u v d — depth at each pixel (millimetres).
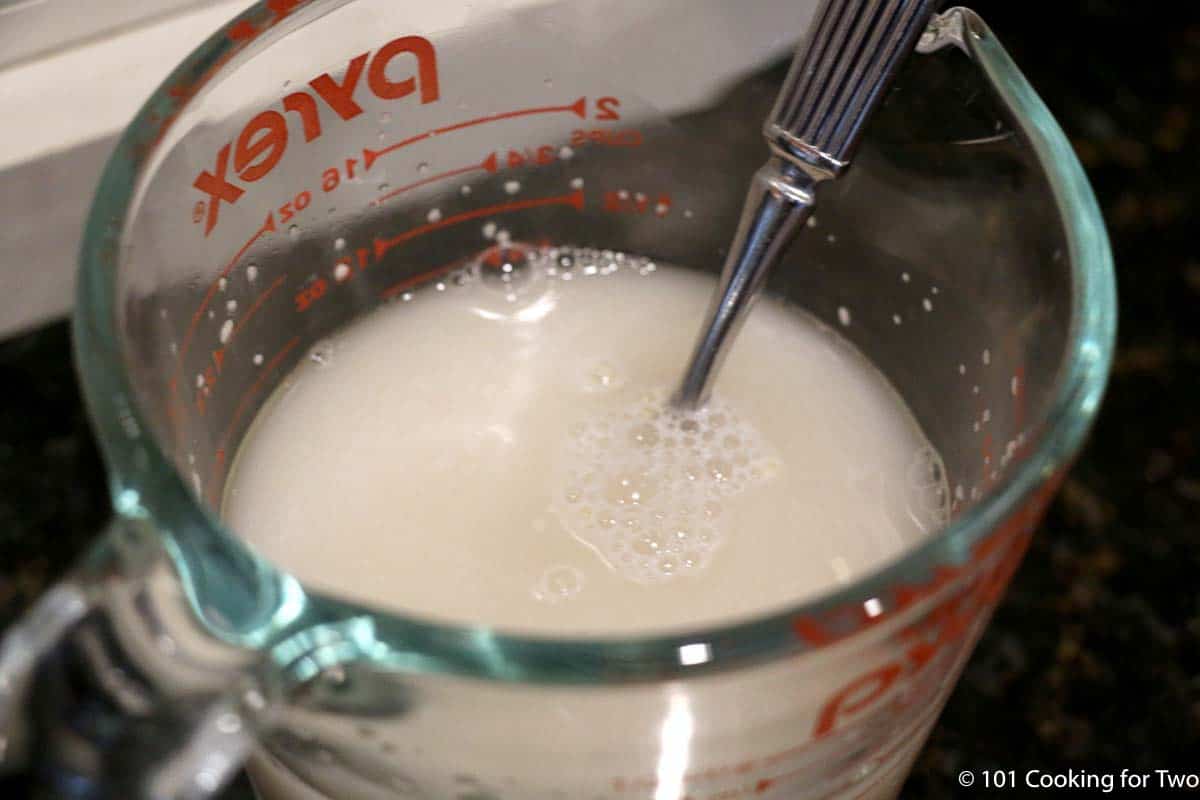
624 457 321
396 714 253
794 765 268
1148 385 461
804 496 318
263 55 298
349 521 315
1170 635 419
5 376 422
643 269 347
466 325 339
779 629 242
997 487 258
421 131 325
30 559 408
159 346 285
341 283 332
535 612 302
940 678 282
